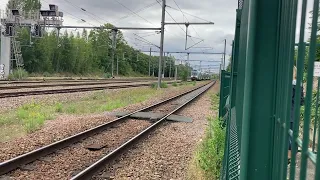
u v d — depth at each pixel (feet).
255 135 6.36
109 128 43.39
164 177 24.25
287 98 4.96
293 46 4.75
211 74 597.93
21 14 157.69
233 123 15.43
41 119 44.39
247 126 6.30
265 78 6.25
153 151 32.04
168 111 65.62
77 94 90.89
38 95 78.64
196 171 23.59
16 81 139.44
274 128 6.20
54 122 45.88
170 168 26.48
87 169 23.09
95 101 79.20
